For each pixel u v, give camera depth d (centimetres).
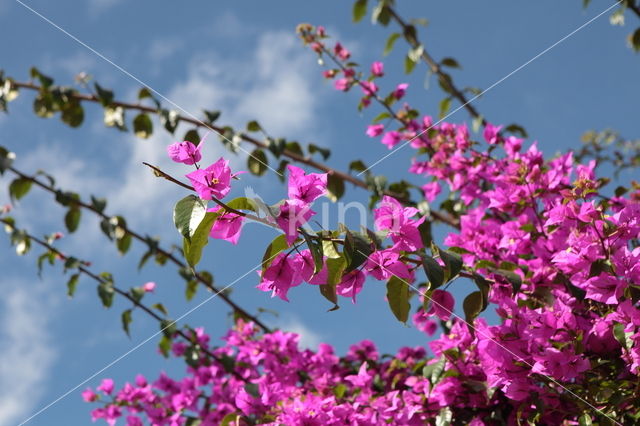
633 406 128
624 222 127
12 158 201
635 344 126
